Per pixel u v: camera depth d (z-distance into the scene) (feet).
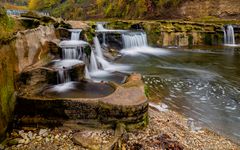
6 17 35.76
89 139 29.12
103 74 55.88
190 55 90.63
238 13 144.36
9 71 33.96
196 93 51.31
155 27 109.70
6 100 31.53
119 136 29.32
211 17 147.54
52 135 30.78
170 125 35.91
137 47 102.06
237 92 52.24
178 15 155.33
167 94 50.31
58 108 32.24
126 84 38.88
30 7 262.26
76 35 68.64
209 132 35.55
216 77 62.90
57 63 46.70
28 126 32.73
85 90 38.93
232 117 40.88
